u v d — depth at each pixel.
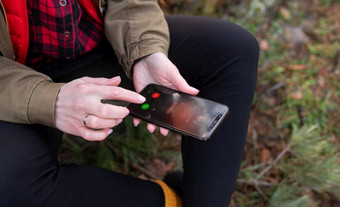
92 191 0.75
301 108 1.67
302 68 1.85
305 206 1.26
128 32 0.90
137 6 0.90
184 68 0.96
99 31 0.98
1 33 0.77
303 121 1.62
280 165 1.44
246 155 1.50
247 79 0.90
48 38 0.86
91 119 0.68
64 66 0.94
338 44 2.00
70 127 0.71
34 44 0.87
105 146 1.42
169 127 0.74
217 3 2.07
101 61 1.01
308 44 2.00
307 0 2.24
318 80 1.80
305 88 1.76
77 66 0.96
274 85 1.77
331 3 2.24
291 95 1.72
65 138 1.45
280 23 2.08
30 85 0.70
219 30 0.97
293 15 2.14
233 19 2.07
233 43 0.93
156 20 0.90
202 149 0.83
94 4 0.91
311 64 1.88
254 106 1.68
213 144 0.83
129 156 1.44
